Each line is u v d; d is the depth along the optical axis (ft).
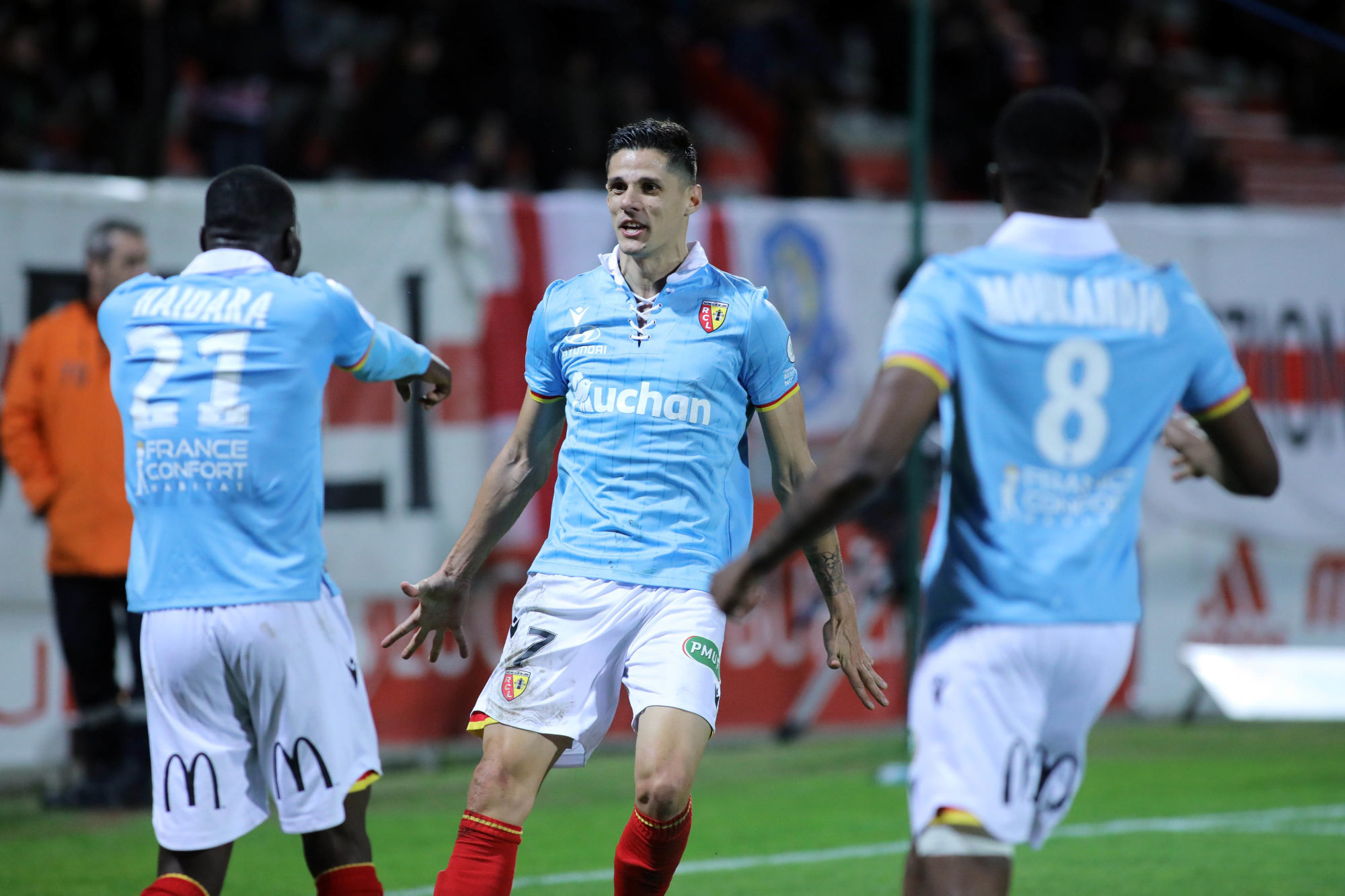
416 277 88.43
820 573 42.88
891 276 99.81
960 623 34.45
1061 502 34.47
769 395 43.75
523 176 132.46
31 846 68.90
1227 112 202.18
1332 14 195.42
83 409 74.54
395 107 128.06
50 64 127.44
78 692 76.43
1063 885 60.90
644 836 41.96
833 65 177.88
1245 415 36.37
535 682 42.19
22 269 80.53
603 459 43.06
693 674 41.57
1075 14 176.45
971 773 33.58
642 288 44.04
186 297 43.27
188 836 41.65
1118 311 34.99
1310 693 95.30
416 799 79.82
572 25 147.43
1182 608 105.29
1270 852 66.90
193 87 131.85
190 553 41.73
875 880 61.82
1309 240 108.37
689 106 157.79
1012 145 36.29
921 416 32.86
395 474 87.20
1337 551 108.58
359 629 86.38
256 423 41.93
